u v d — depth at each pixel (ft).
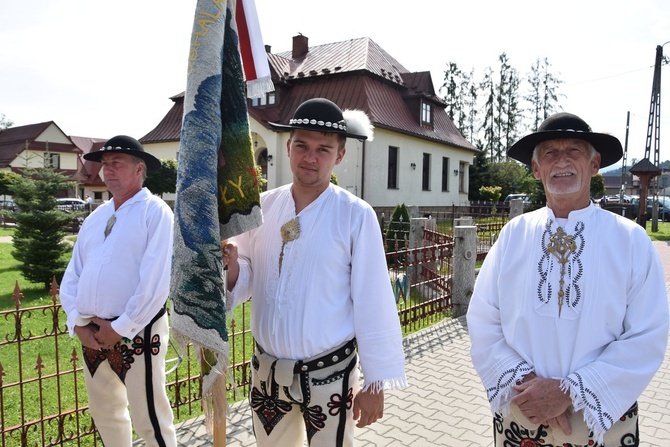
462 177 106.52
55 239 32.09
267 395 7.54
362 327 7.26
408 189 84.33
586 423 6.37
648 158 82.64
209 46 6.27
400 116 82.58
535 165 7.72
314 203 7.46
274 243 7.54
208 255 6.17
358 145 73.92
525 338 7.09
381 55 88.33
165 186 71.00
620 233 6.93
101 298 9.48
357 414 7.60
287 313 7.20
